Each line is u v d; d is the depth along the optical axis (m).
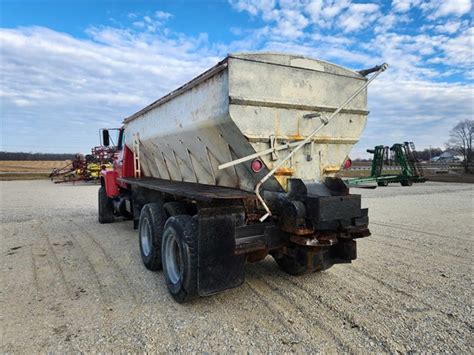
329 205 3.41
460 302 3.65
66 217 9.78
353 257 3.86
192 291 3.46
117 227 8.18
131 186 6.96
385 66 4.11
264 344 2.81
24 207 12.00
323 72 4.07
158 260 4.66
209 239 3.38
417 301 3.68
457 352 2.68
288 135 3.85
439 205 11.97
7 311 3.46
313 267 3.84
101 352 2.70
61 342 2.84
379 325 3.13
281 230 3.71
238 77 3.45
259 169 3.68
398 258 5.37
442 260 5.25
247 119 3.54
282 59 3.75
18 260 5.32
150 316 3.35
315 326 3.12
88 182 26.38
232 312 3.44
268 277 4.48
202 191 3.82
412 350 2.71
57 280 4.40
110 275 4.61
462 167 41.16
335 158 4.36
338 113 4.25
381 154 21.53
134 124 7.10
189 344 2.81
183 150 5.13
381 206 11.77
